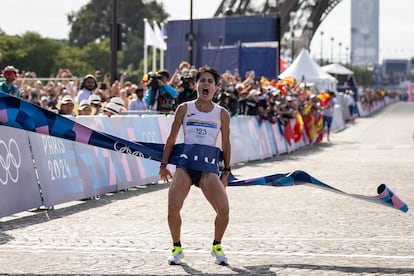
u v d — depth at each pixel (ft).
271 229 67.77
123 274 49.19
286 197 91.61
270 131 169.17
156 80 121.60
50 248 57.88
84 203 84.28
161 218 73.67
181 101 120.26
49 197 78.74
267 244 60.08
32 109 58.29
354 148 198.49
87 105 102.32
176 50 242.78
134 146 57.06
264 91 163.43
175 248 52.49
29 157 76.23
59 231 65.72
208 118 52.80
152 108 122.42
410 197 91.91
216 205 52.24
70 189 82.94
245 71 225.35
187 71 127.65
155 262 53.01
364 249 57.98
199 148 52.44
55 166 80.79
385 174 122.62
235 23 233.14
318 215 76.69
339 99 345.92
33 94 113.19
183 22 240.32
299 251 57.11
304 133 206.90
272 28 231.50
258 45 232.32
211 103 53.26
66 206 81.76
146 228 67.72
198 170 52.29
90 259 53.88
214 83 53.06
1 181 71.10
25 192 74.74
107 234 64.44
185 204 83.92
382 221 72.84
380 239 62.59
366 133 282.15
